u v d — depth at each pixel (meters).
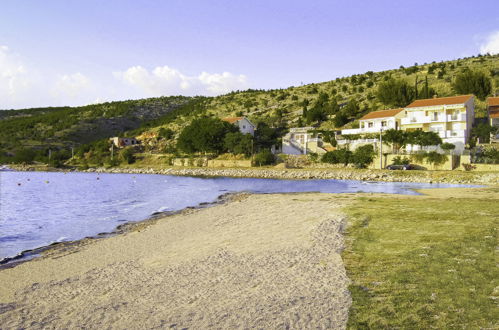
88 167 121.94
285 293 11.43
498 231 17.52
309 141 92.38
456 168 64.69
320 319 9.53
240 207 31.84
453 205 26.50
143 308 11.11
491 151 63.09
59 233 26.03
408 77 135.50
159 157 117.19
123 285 13.38
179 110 194.88
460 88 102.38
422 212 23.64
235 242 18.70
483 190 40.88
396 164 70.75
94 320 10.51
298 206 30.11
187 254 17.08
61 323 10.48
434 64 148.25
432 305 9.88
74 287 13.57
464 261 13.21
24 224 30.03
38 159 136.12
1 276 15.54
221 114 153.25
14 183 75.00
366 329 8.86
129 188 60.25
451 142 71.00
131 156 119.94
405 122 78.25
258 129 114.31
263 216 26.30
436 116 74.81
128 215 32.59
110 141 139.62
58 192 56.38
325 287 11.66
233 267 14.52
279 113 120.38
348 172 71.62
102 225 28.22
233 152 100.88
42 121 191.75
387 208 26.08
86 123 187.50
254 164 92.19
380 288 11.26
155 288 12.80
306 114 117.62
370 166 75.19
